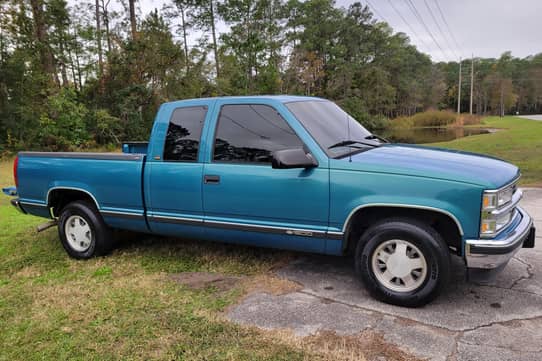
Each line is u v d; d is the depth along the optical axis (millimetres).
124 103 24312
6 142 21156
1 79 20953
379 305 3441
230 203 3922
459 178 3111
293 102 3959
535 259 4391
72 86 24875
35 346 3027
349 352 2748
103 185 4645
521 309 3295
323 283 3922
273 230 3756
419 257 3303
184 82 27094
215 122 4062
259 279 4059
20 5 23266
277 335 2996
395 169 3275
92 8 34688
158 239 5473
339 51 56688
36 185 5113
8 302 3795
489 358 2645
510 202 3369
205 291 3832
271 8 48406
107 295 3824
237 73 34344
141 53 25438
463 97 102562
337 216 3471
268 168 3723
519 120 59812
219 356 2766
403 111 85000
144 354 2838
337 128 4027
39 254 5215
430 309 3332
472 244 3072
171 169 4203
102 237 4828
